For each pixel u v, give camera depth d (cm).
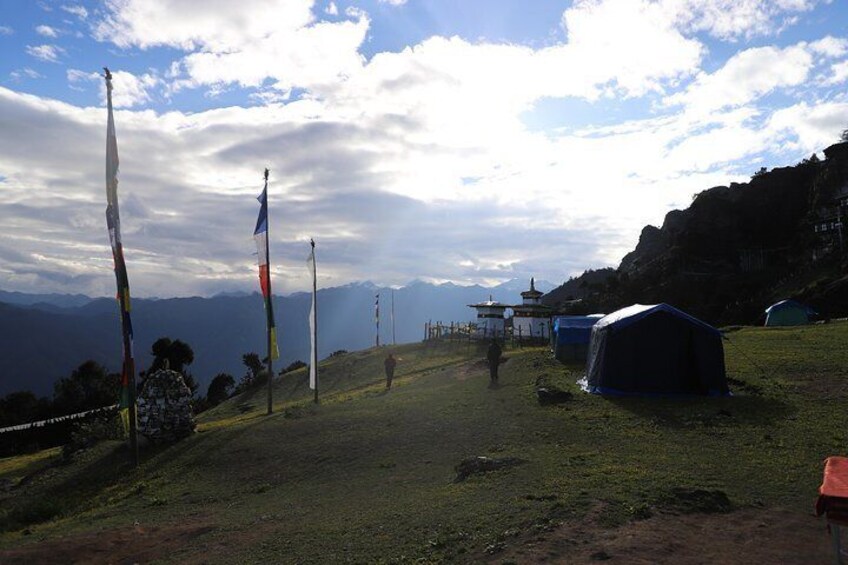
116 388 8506
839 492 719
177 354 7912
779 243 11944
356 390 4125
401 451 1909
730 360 2905
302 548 1053
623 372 2367
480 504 1139
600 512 991
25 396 9050
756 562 818
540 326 5616
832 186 11138
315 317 3684
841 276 8269
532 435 1827
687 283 11138
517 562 826
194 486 1997
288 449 2216
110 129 2453
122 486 2256
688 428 1762
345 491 1555
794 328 4459
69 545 1354
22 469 3372
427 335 6269
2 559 1298
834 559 770
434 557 905
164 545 1272
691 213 12681
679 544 876
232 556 1083
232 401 5641
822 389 2195
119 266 2481
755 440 1576
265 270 3550
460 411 2352
